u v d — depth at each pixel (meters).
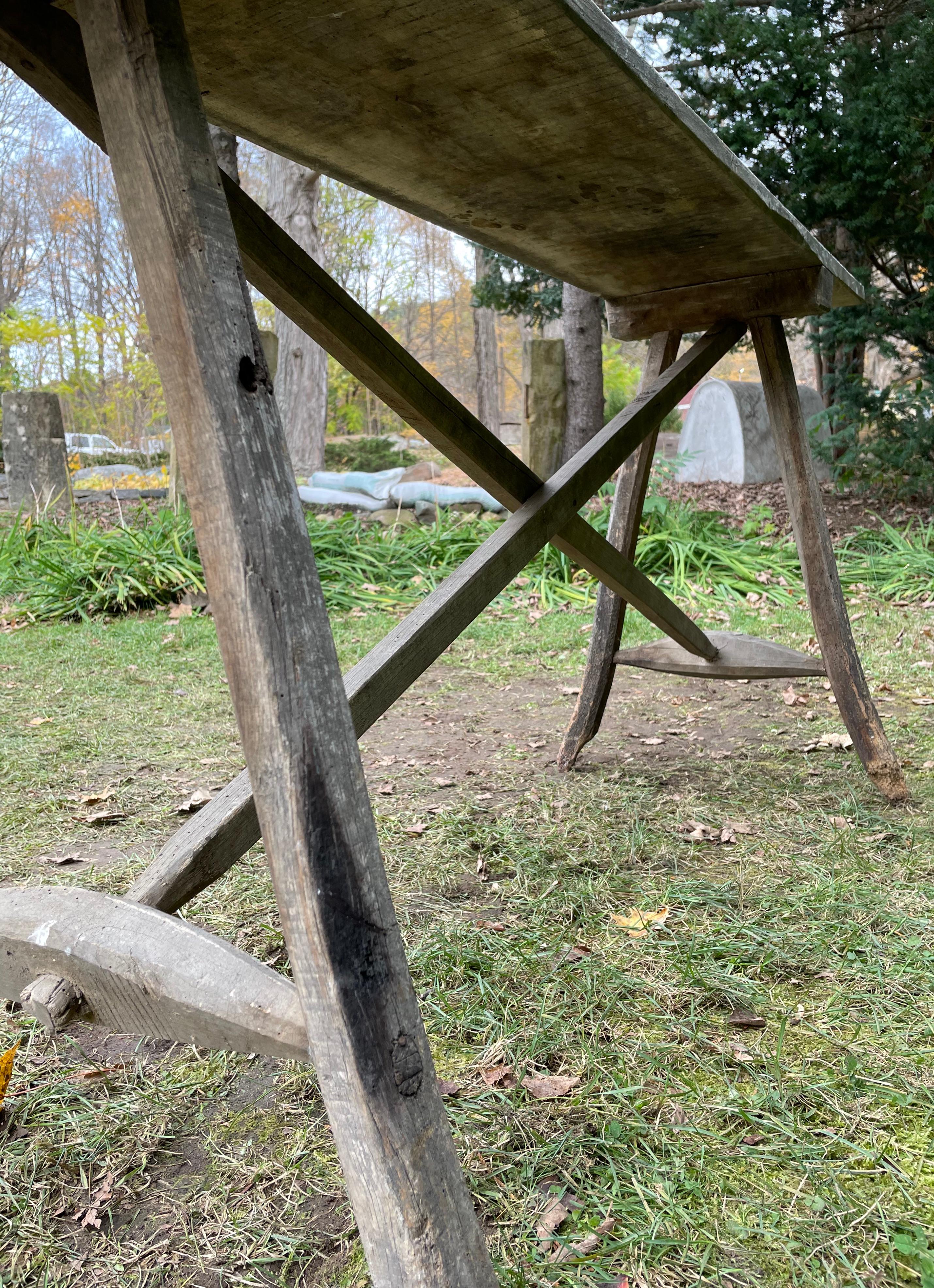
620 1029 1.86
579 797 3.16
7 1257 1.35
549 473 8.62
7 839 2.90
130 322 19.88
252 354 1.05
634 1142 1.54
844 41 8.18
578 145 1.85
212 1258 1.34
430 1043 1.84
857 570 7.07
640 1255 1.32
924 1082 1.66
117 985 1.15
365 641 5.79
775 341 2.88
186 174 1.01
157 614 6.83
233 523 1.00
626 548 3.22
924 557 6.95
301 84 1.59
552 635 5.96
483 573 2.00
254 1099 1.70
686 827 2.87
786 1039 1.80
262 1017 1.04
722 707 4.31
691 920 2.29
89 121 1.30
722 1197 1.42
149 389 19.23
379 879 1.04
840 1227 1.36
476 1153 1.52
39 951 1.21
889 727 3.77
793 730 3.86
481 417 28.86
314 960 0.98
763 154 7.31
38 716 4.34
